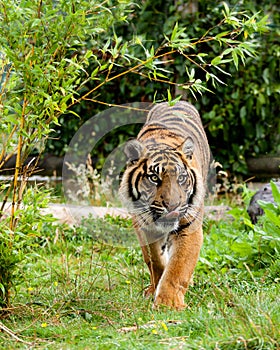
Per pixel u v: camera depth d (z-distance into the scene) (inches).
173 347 189.9
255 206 377.4
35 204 227.5
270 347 183.0
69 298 248.4
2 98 234.7
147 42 510.6
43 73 219.5
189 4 514.3
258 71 529.7
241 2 511.8
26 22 215.9
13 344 203.5
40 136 223.5
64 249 358.9
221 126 524.7
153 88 517.3
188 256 257.9
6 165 553.0
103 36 495.2
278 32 523.2
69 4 219.0
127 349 190.5
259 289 253.0
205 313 219.5
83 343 199.9
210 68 508.1
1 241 229.0
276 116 544.1
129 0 230.2
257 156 548.4
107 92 538.6
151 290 272.8
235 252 315.3
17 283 236.7
